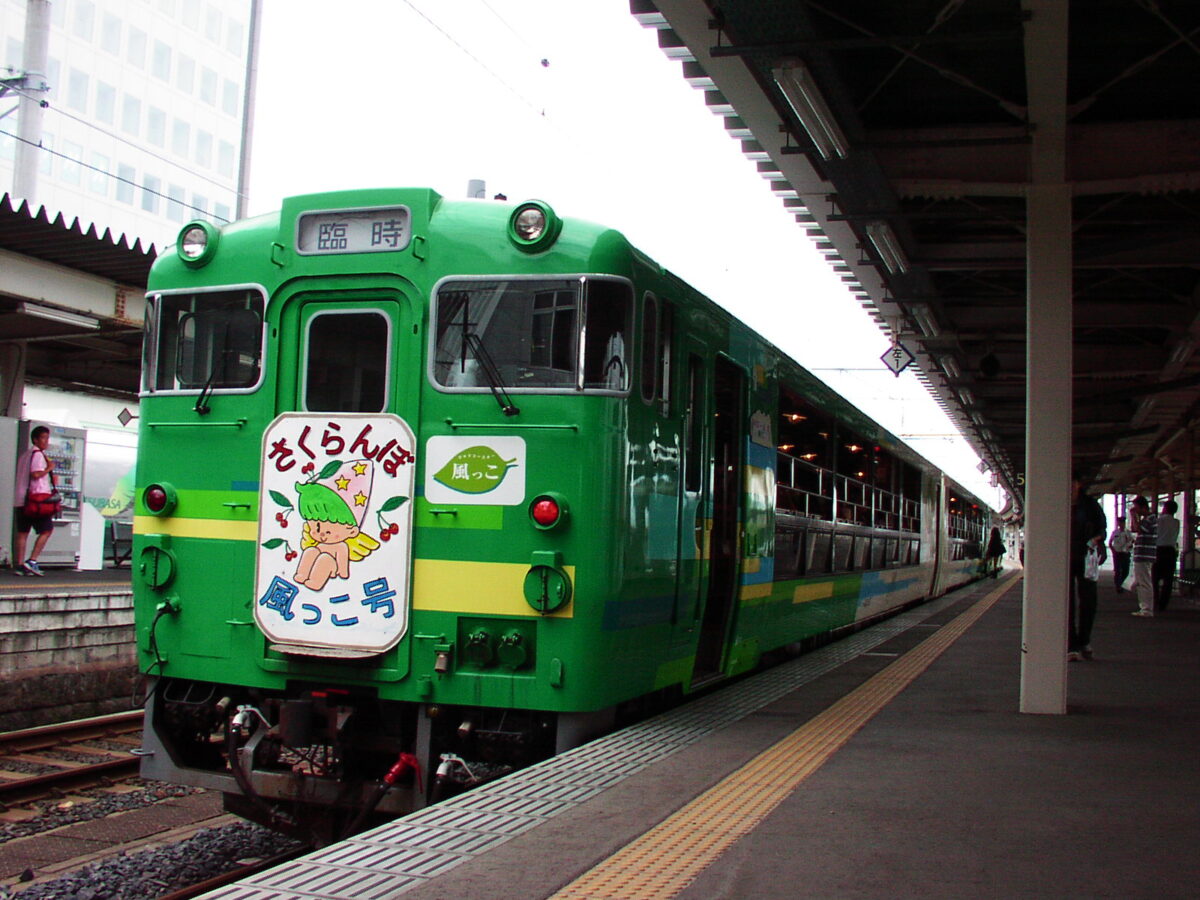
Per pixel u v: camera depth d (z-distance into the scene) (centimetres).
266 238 651
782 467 993
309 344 639
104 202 4381
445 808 484
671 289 684
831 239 1177
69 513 1680
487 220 622
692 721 718
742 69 796
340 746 604
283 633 618
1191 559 2767
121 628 1127
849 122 877
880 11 791
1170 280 1439
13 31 4012
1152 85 891
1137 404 2362
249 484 634
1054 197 795
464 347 609
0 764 880
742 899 372
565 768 560
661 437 664
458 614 596
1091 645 1331
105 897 587
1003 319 1590
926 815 489
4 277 1270
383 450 611
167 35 4659
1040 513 786
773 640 1002
